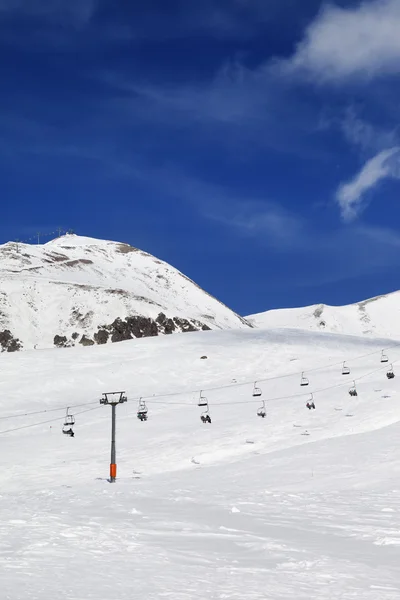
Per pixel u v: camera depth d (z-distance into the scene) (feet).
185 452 131.95
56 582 29.53
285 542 43.93
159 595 27.50
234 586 29.94
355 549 41.68
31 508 65.82
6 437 157.17
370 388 169.78
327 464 103.81
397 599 27.91
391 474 90.99
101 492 88.69
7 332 466.29
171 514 59.88
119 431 155.22
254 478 99.40
